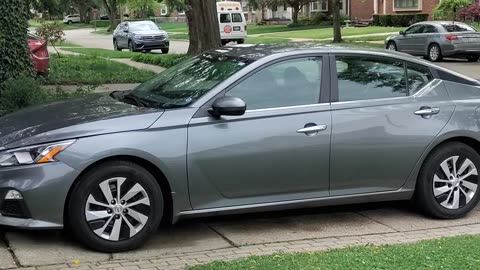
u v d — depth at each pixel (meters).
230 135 5.00
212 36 17.95
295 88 5.34
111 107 5.21
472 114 5.82
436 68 5.94
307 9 57.78
